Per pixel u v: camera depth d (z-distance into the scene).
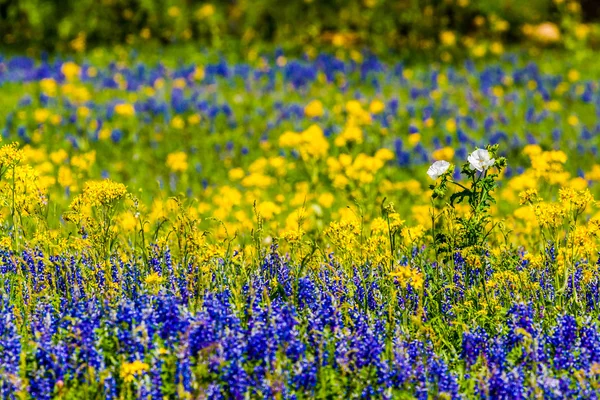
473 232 7.46
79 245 7.38
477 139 16.97
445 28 26.02
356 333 6.09
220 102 18.70
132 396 5.58
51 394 5.55
